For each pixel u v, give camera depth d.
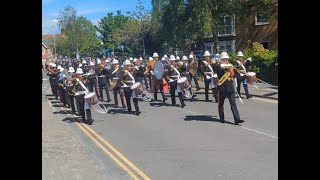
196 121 13.29
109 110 17.22
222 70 12.49
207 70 17.78
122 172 7.93
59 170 8.03
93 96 13.90
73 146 10.30
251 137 10.48
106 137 11.52
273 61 22.58
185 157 8.86
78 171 7.98
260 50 24.91
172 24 35.56
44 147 10.02
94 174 7.78
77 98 14.16
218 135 10.93
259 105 15.94
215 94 17.56
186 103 17.92
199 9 31.06
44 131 12.56
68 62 61.41
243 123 12.48
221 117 12.83
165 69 18.05
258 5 32.41
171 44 39.22
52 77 22.41
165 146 10.01
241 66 18.03
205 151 9.27
